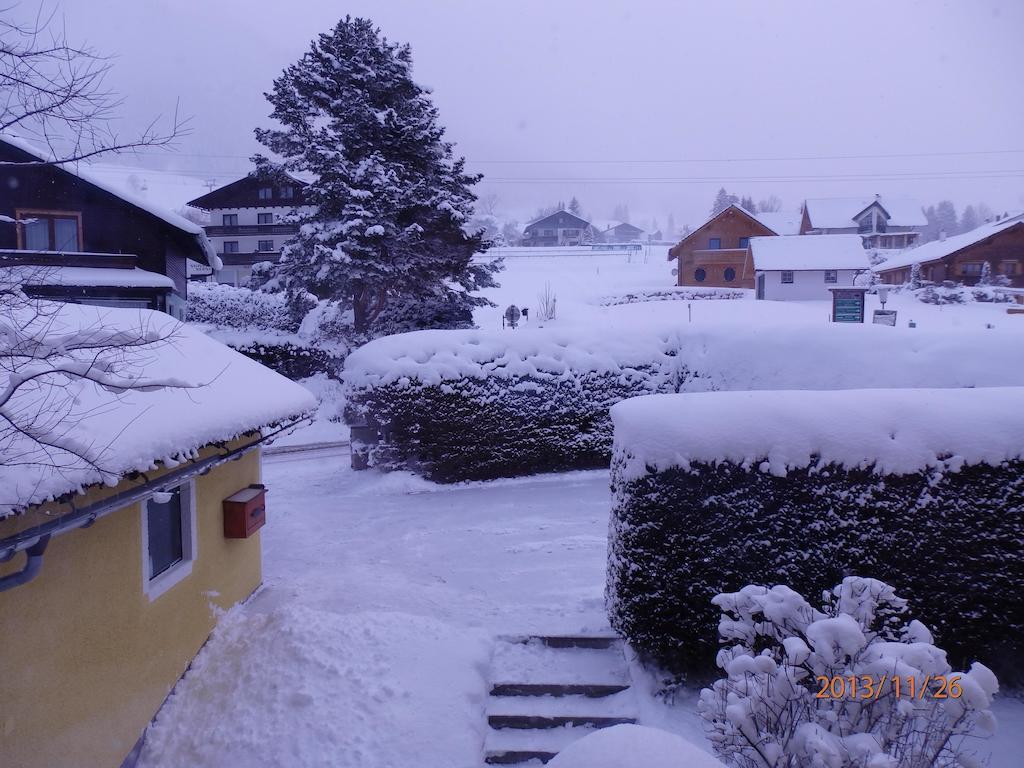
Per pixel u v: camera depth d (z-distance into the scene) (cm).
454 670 682
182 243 2345
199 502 735
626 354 1548
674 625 670
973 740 589
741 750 448
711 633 665
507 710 649
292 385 959
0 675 415
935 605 654
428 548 1076
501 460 1489
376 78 2539
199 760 572
